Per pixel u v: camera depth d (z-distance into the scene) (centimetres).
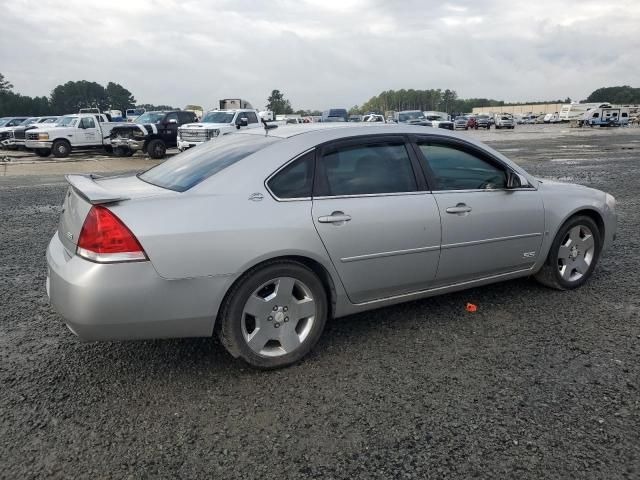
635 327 407
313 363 357
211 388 326
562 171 1445
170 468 254
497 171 440
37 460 260
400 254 379
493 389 321
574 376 335
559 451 263
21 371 347
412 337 395
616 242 666
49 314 444
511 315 433
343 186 363
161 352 373
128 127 2297
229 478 247
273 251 328
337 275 358
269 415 297
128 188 349
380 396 316
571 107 7462
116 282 294
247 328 339
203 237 310
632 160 1777
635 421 287
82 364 357
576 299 467
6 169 1784
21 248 661
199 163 372
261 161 345
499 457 260
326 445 271
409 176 392
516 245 443
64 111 13538
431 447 268
